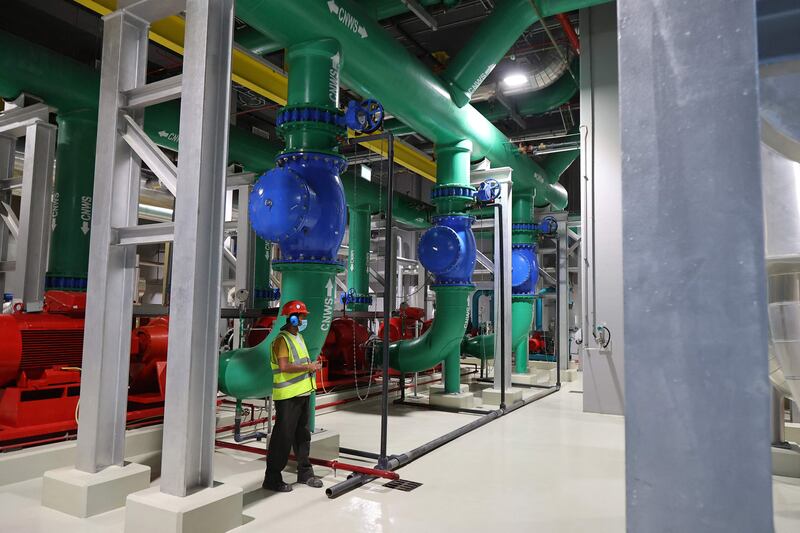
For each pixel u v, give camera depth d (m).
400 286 16.59
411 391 10.62
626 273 1.04
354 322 9.37
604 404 8.46
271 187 5.04
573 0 6.76
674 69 1.03
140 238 4.17
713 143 0.98
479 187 8.91
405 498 4.46
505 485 4.85
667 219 1.01
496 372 9.62
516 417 8.15
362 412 8.47
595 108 8.93
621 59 1.09
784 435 5.57
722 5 1.00
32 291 6.23
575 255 19.23
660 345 1.00
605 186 8.76
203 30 3.84
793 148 1.18
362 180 12.82
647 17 1.07
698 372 0.96
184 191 3.81
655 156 1.03
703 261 0.97
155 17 4.44
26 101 6.64
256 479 4.84
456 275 8.46
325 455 5.51
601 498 4.53
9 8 8.68
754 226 0.94
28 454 4.71
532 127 14.45
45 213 6.35
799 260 1.37
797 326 1.41
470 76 7.51
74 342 5.52
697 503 0.94
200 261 3.79
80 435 4.24
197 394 3.77
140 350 6.29
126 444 5.21
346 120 5.13
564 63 9.93
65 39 9.69
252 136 9.41
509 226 9.55
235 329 7.39
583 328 8.67
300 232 5.17
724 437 0.93
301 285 5.34
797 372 1.43
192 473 3.71
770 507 0.89
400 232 17.88
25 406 4.95
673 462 0.97
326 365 9.33
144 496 3.58
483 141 8.86
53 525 3.74
